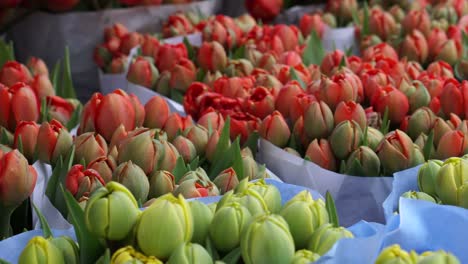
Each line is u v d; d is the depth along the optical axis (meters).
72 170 1.01
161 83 1.62
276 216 0.74
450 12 2.11
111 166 1.05
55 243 0.77
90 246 0.76
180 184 0.98
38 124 1.32
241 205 0.78
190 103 1.46
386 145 1.13
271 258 0.71
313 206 0.79
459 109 1.29
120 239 0.75
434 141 1.21
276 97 1.38
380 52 1.73
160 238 0.72
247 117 1.31
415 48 1.76
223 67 1.67
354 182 1.13
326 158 1.19
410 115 1.37
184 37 1.81
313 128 1.22
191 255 0.71
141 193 0.99
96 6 2.17
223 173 1.05
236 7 2.51
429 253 0.70
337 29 2.04
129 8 2.18
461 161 0.93
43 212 1.04
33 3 2.13
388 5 2.31
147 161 1.05
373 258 0.69
